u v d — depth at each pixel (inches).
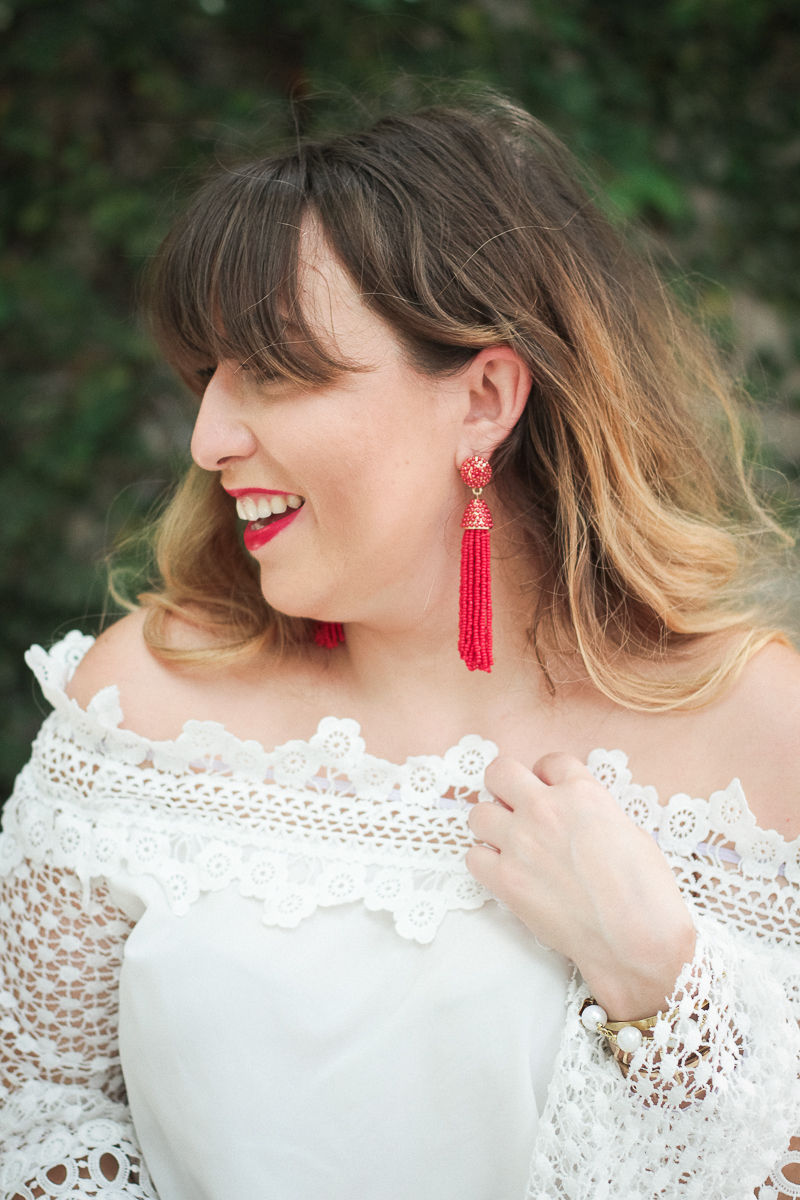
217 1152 41.6
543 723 44.7
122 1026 43.8
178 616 48.3
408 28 93.6
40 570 95.0
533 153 46.4
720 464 57.1
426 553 42.2
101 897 44.8
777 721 42.3
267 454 39.6
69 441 94.0
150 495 93.6
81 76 95.3
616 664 45.0
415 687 44.8
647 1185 39.1
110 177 96.2
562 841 39.2
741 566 51.8
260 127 91.7
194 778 44.3
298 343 38.1
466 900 42.0
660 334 51.4
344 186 39.6
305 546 40.7
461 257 40.7
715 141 106.3
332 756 43.9
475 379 41.6
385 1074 41.4
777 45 107.1
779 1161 40.4
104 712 45.0
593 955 38.4
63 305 94.0
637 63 103.7
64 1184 42.1
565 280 43.9
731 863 41.9
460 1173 41.1
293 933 42.5
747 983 39.7
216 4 95.2
